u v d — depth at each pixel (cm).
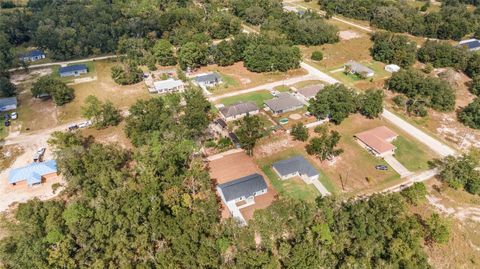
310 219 6512
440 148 9725
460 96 12494
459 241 7031
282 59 13750
